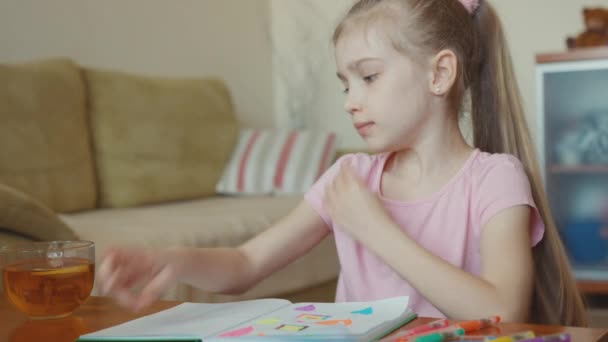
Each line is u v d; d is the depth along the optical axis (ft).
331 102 12.39
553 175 8.98
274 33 13.05
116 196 8.59
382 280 3.40
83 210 8.21
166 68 10.78
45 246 2.60
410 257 2.67
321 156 9.83
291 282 6.97
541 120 8.80
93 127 8.67
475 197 3.27
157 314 2.45
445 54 3.20
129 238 5.90
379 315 2.23
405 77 3.16
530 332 1.93
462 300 2.57
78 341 2.09
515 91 3.60
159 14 10.66
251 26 12.60
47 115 7.87
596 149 8.78
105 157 8.66
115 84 8.98
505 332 2.05
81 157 8.21
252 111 12.59
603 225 8.86
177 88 9.65
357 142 12.20
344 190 2.90
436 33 3.22
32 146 7.59
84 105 8.53
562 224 8.99
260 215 7.50
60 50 9.08
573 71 8.70
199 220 7.00
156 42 10.60
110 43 9.82
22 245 2.60
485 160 3.34
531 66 10.37
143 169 8.84
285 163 9.71
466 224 3.28
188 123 9.51
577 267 8.92
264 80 12.89
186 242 6.25
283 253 3.55
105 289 2.71
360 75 3.22
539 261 3.40
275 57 13.05
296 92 12.79
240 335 2.02
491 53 3.56
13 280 2.47
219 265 3.20
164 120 9.25
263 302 2.54
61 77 8.19
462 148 3.44
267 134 10.07
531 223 3.20
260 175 9.65
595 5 9.90
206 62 11.58
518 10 10.42
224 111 10.10
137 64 10.27
